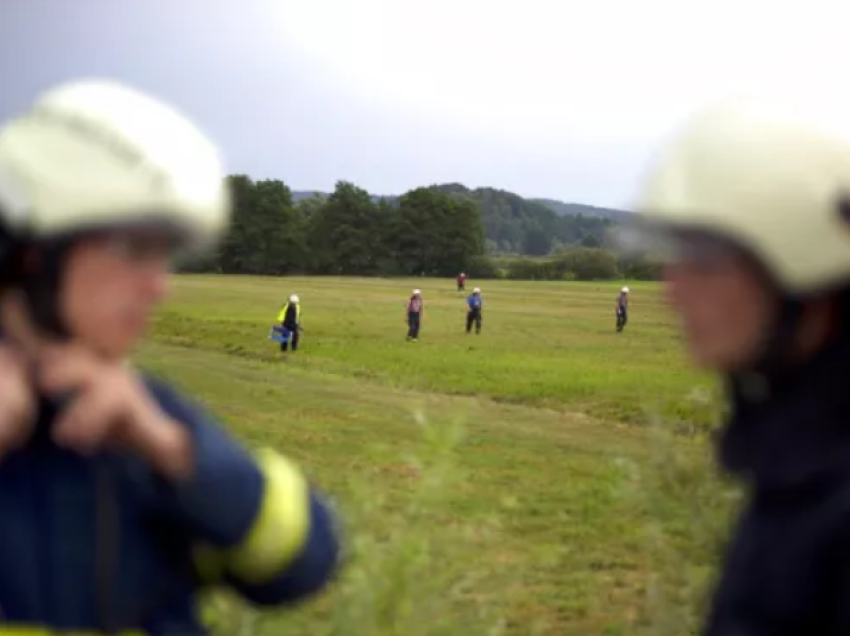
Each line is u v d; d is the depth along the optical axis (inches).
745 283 66.6
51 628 66.7
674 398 502.0
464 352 1106.7
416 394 758.5
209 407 639.1
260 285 2854.3
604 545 337.4
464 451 505.4
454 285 3393.2
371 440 526.3
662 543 207.0
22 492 66.9
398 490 279.1
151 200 64.7
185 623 74.7
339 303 2053.4
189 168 66.9
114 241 64.8
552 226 6973.4
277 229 4116.6
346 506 153.5
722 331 67.9
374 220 4407.0
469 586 176.2
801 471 62.1
